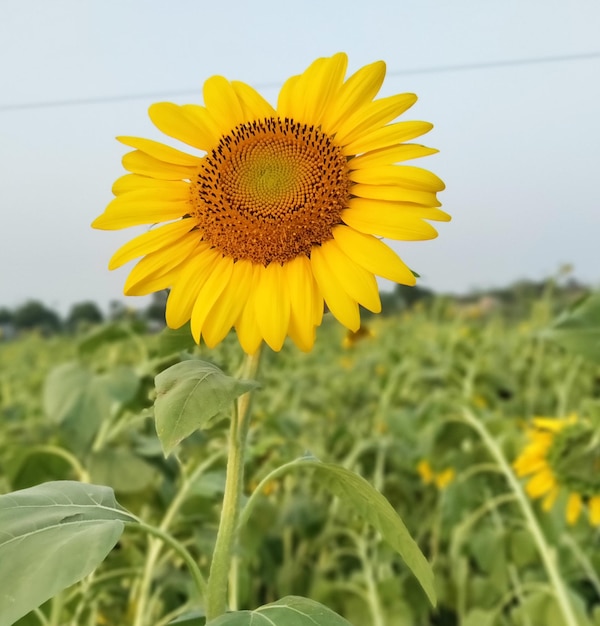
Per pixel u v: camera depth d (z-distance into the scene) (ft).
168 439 0.93
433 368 5.34
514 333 6.91
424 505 3.37
